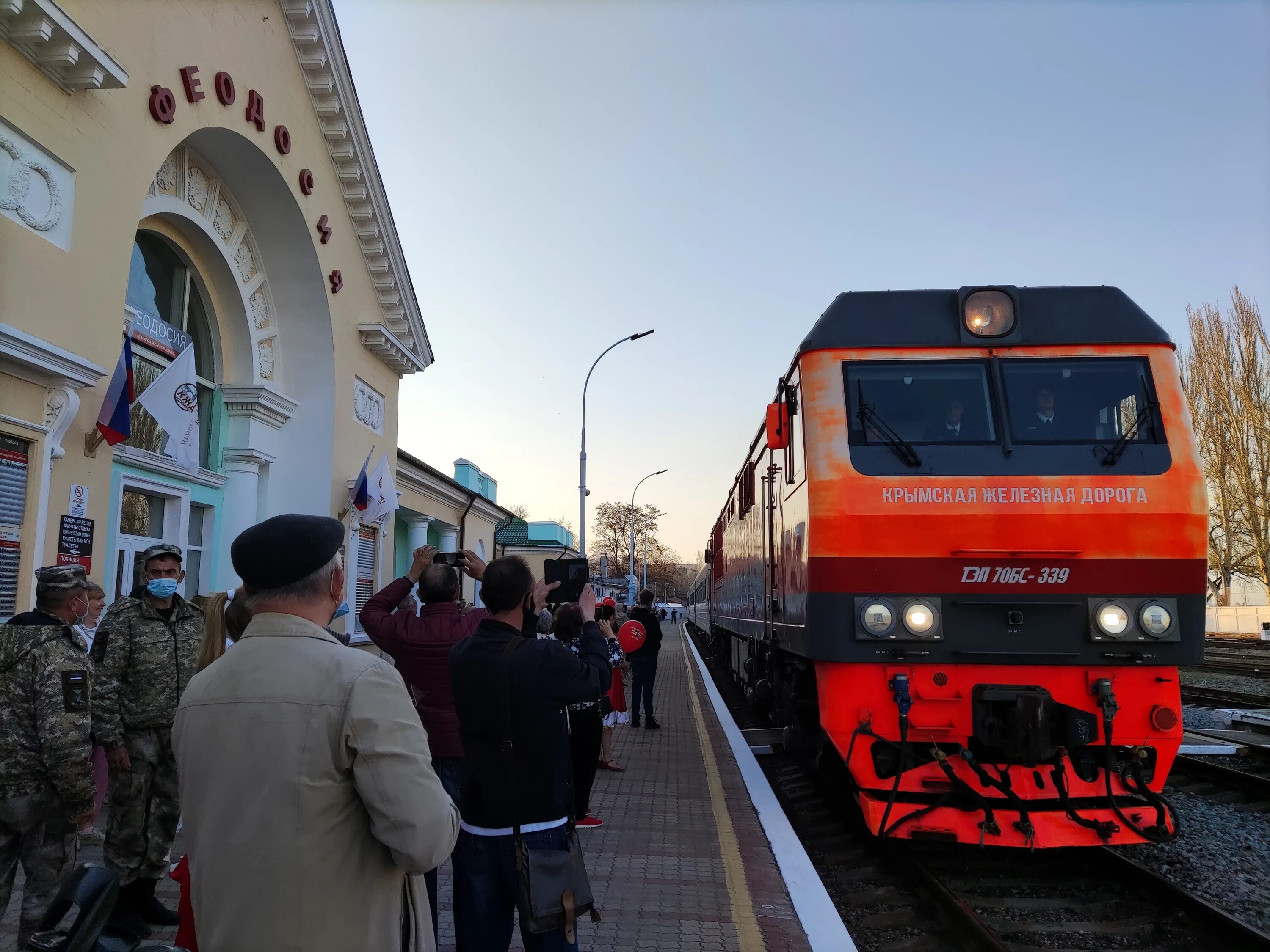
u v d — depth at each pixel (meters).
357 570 13.22
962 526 5.66
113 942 1.80
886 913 5.21
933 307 6.36
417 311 15.08
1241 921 4.74
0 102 6.40
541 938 2.95
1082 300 6.27
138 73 8.05
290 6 10.91
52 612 3.87
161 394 8.11
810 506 5.89
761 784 7.85
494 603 3.19
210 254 10.77
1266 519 34.31
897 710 5.62
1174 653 5.49
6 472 6.48
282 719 1.98
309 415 12.29
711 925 4.56
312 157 11.84
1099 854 5.98
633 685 11.45
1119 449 5.80
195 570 10.84
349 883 1.99
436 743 4.10
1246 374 34.81
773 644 8.48
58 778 3.56
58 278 6.93
